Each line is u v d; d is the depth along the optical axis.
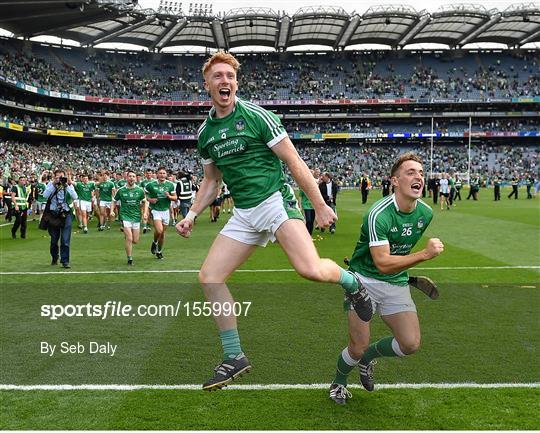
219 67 3.60
